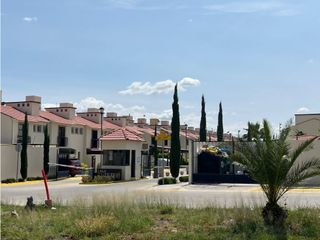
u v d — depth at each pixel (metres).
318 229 12.57
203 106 54.34
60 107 59.19
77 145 59.72
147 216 15.01
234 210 15.08
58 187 34.66
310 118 44.62
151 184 35.34
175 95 40.72
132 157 42.59
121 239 12.21
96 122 65.25
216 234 12.22
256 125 14.70
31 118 50.56
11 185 37.88
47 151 45.69
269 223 13.32
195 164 34.84
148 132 73.69
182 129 92.88
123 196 17.91
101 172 41.16
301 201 19.97
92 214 15.23
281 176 13.62
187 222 14.05
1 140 47.59
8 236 13.10
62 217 15.47
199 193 25.62
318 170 13.96
